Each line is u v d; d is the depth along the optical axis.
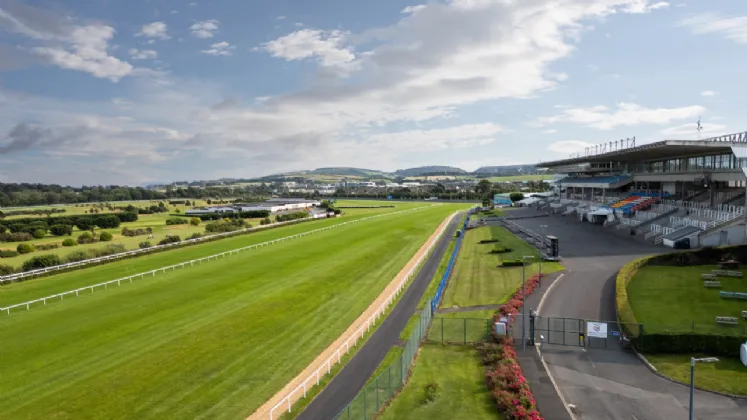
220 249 80.31
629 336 32.72
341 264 66.25
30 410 26.66
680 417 23.78
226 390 28.75
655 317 36.12
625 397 26.03
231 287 53.19
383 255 73.81
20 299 49.19
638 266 49.22
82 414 26.19
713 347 30.16
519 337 35.12
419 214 147.12
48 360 33.41
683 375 27.94
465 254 70.94
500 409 25.06
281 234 100.81
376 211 166.25
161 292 51.16
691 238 57.31
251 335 38.06
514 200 165.50
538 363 30.67
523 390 26.36
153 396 28.09
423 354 33.28
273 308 45.03
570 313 38.94
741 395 25.44
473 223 108.12
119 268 64.38
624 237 70.50
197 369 31.75
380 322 40.78
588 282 47.12
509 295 45.75
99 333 38.59
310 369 31.58
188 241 85.00
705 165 73.88
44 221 113.56
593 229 80.94
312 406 26.62
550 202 136.38
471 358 32.34
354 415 25.06
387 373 29.28
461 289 50.31
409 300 47.34
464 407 25.81
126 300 48.09
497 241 78.56
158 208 170.12
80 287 53.81
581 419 24.02
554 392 26.88
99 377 30.66
